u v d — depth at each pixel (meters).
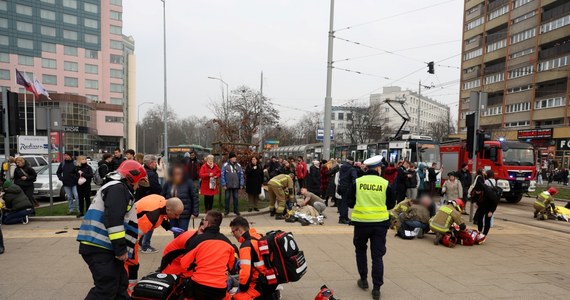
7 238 7.47
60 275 5.32
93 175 9.87
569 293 5.13
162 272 4.34
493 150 15.80
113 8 78.12
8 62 67.44
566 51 40.38
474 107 10.67
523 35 45.97
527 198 19.19
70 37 73.06
